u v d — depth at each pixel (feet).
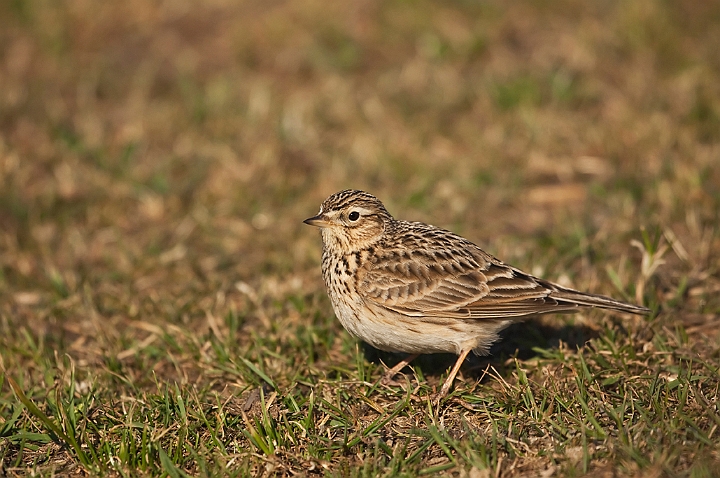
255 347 36.19
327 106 56.80
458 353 33.12
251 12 67.21
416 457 28.22
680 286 37.63
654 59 58.59
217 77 61.11
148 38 66.03
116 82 61.31
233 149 53.31
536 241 43.21
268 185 50.14
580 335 35.24
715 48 59.06
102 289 42.73
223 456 28.89
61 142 54.03
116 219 48.70
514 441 28.40
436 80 58.13
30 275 44.32
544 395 30.73
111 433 30.71
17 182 50.60
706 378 31.09
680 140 50.03
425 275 32.83
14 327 39.40
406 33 62.95
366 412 31.76
